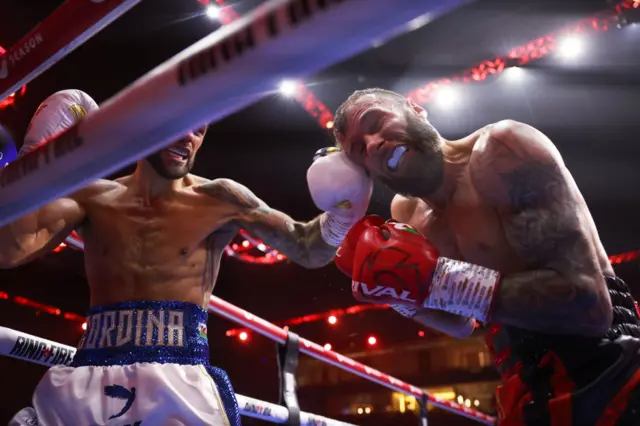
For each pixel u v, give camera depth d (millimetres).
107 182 2002
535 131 1604
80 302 8188
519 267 1604
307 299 10820
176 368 1726
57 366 1771
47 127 1688
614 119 8344
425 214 1925
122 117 715
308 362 13211
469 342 12336
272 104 7648
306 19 563
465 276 1508
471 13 6488
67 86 5289
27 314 7652
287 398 2756
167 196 1979
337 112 1826
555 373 1541
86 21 936
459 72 7301
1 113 4840
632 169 9156
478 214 1666
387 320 11461
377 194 7254
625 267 9828
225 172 8594
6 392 7031
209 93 658
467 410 4516
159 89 676
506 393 1623
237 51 614
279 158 8633
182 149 1890
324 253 2000
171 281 1881
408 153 1644
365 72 7246
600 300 1449
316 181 1803
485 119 8219
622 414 1441
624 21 6371
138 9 5090
